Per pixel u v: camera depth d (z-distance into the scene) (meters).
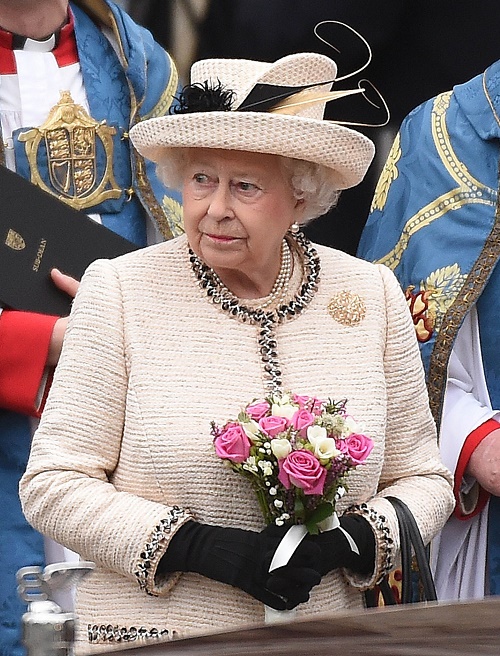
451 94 14.26
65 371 9.04
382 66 16.20
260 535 8.43
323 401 8.98
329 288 9.43
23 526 12.37
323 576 8.89
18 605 12.29
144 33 14.05
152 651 3.96
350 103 16.27
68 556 12.54
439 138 13.96
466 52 15.67
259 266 8.97
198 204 8.78
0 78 13.09
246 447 8.27
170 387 8.83
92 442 8.92
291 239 9.55
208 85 9.02
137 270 9.21
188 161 8.87
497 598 4.18
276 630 3.97
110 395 8.92
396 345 9.53
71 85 13.38
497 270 13.30
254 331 9.12
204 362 8.94
